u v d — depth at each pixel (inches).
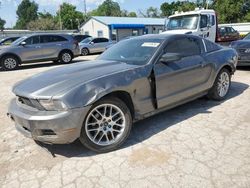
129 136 159.8
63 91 129.0
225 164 126.2
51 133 130.5
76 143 154.7
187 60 183.6
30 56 520.4
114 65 161.0
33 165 135.6
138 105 152.9
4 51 495.2
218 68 208.4
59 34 560.7
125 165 129.9
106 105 140.0
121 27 1417.3
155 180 117.3
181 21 483.5
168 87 168.2
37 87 136.7
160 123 176.9
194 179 116.4
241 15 1763.0
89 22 1600.6
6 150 153.2
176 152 138.9
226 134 157.2
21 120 134.5
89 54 817.5
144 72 154.4
